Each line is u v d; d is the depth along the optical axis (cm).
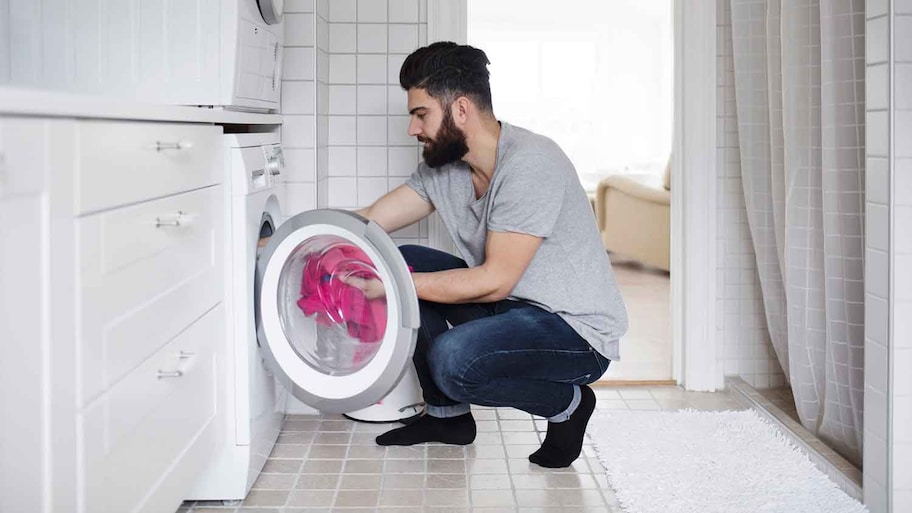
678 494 207
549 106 985
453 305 242
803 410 253
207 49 206
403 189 251
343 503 207
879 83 188
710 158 302
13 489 105
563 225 220
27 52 207
